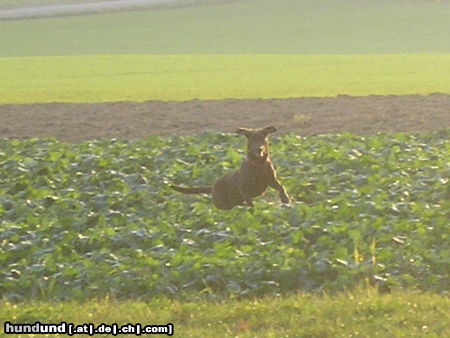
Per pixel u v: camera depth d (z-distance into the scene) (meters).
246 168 63.72
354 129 111.06
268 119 121.75
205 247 57.28
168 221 63.69
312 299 45.47
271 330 39.78
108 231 60.38
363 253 53.44
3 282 51.03
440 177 73.25
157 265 52.06
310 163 81.88
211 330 40.50
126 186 77.19
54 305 46.34
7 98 162.88
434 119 115.56
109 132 116.88
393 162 79.50
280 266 50.75
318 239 55.16
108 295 48.25
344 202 63.16
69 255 56.66
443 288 48.44
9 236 61.44
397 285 48.25
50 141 103.75
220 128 116.62
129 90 171.62
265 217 61.44
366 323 40.12
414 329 39.03
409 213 62.28
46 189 77.00
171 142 97.81
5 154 95.25
